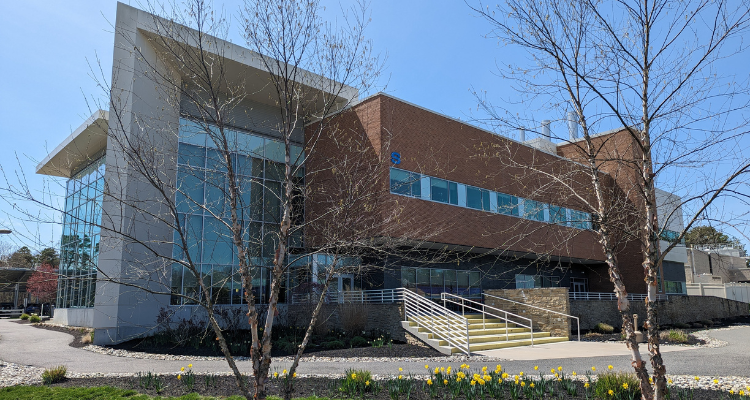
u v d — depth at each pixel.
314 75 7.70
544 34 6.51
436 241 21.77
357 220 8.04
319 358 14.19
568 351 15.81
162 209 17.30
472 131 24.69
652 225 5.96
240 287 20.78
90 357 14.84
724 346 17.53
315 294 20.12
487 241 24.09
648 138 6.16
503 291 22.08
